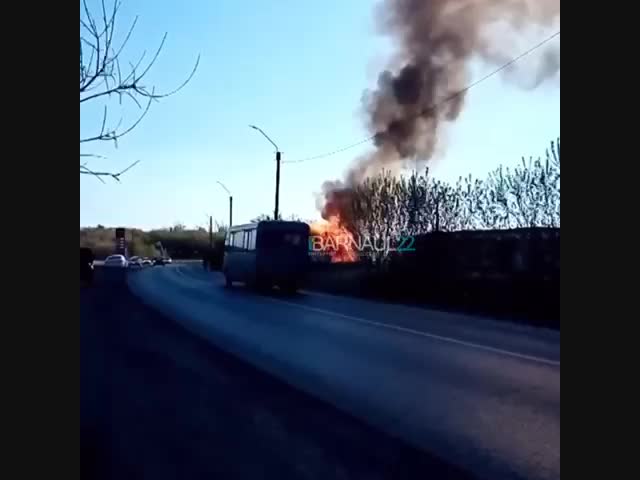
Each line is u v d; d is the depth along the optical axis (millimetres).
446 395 10203
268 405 9500
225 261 41188
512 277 27328
